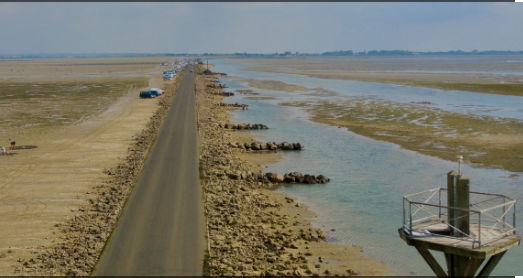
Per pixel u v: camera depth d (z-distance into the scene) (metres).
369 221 26.05
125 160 39.91
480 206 28.06
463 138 47.19
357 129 54.19
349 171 36.81
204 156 40.00
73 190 31.53
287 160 40.75
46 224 25.23
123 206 27.31
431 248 13.99
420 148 43.88
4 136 51.91
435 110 65.31
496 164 37.53
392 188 32.12
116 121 62.38
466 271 14.18
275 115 67.31
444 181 33.44
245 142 47.97
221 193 29.77
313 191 31.91
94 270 19.27
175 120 61.19
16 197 30.14
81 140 49.38
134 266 19.53
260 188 32.78
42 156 41.88
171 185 31.44
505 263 21.27
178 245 21.62
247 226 24.38
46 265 19.83
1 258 20.89
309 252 21.92
